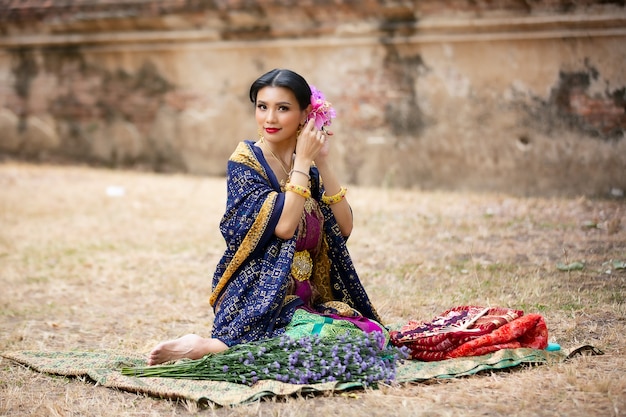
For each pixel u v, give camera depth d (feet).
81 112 46.16
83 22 44.34
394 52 36.91
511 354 14.40
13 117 47.44
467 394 12.98
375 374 13.62
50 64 46.57
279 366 13.51
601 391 12.85
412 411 12.25
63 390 14.15
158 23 42.78
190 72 43.04
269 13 39.45
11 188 38.60
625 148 32.09
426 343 14.70
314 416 12.35
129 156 45.27
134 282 22.82
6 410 13.23
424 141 36.63
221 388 13.32
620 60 31.91
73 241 28.12
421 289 20.80
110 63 45.09
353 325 14.71
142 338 17.63
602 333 16.42
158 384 13.69
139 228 30.07
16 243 27.81
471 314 15.62
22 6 45.70
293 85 14.66
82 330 18.37
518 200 32.37
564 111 33.19
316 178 15.52
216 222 30.89
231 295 14.71
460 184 35.94
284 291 14.49
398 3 35.88
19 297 21.34
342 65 38.34
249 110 41.78
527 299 19.15
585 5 32.12
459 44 35.22
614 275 21.13
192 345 14.16
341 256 15.55
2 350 16.71
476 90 35.09
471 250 24.22
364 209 31.60
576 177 33.14
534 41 33.45
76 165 46.39
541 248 24.48
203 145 43.19
